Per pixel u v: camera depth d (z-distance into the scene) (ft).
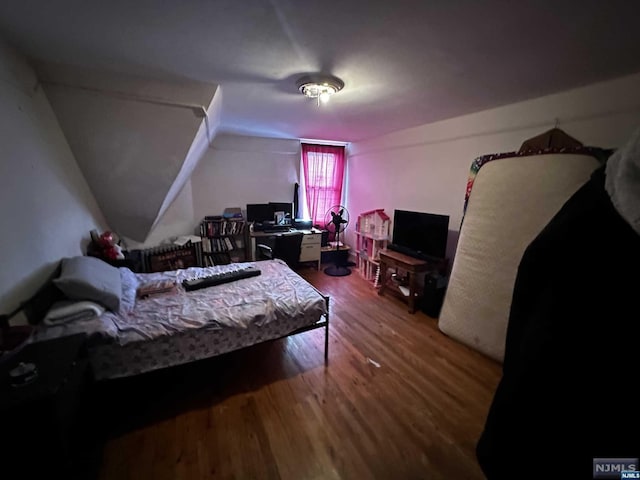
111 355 4.91
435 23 4.02
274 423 5.31
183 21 4.05
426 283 10.07
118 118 6.72
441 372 6.92
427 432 5.18
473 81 6.32
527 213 6.70
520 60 5.22
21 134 4.90
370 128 11.93
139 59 5.37
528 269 2.79
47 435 3.11
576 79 6.09
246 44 4.74
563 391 2.33
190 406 5.69
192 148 8.24
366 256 13.92
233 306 6.26
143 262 11.35
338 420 5.41
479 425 5.37
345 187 17.08
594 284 2.28
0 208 4.23
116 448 4.72
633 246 2.16
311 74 6.02
